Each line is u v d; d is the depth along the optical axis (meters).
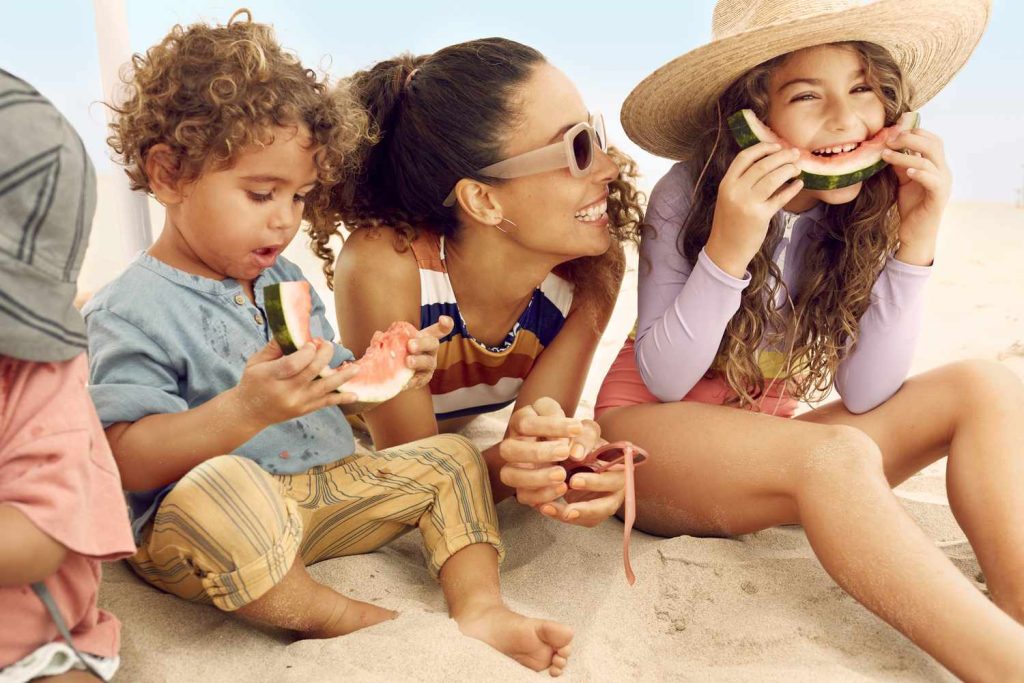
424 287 2.88
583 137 2.71
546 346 3.18
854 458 2.28
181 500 2.01
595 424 2.65
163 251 2.41
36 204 1.48
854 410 2.84
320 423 2.52
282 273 2.63
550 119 2.70
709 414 2.60
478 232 2.83
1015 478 2.36
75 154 1.54
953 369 2.67
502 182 2.70
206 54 2.29
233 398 2.02
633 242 3.04
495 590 2.36
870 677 2.08
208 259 2.38
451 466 2.50
